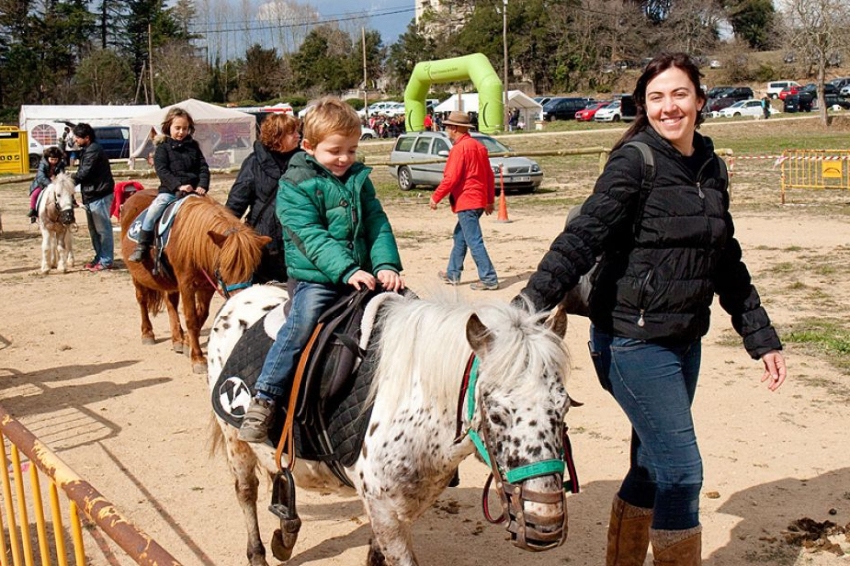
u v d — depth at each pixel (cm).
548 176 2555
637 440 352
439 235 1516
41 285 1170
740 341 788
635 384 320
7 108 7244
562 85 7681
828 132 4097
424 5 10062
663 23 8200
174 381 737
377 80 9469
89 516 240
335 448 327
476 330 273
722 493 484
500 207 1655
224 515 483
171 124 773
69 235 1274
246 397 356
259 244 609
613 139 3788
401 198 2169
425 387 299
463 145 997
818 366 705
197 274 721
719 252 319
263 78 8681
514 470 258
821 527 438
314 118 337
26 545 339
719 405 623
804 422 586
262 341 361
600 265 329
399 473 305
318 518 479
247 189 654
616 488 496
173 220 730
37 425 632
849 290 968
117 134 4000
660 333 314
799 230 1399
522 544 257
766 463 522
